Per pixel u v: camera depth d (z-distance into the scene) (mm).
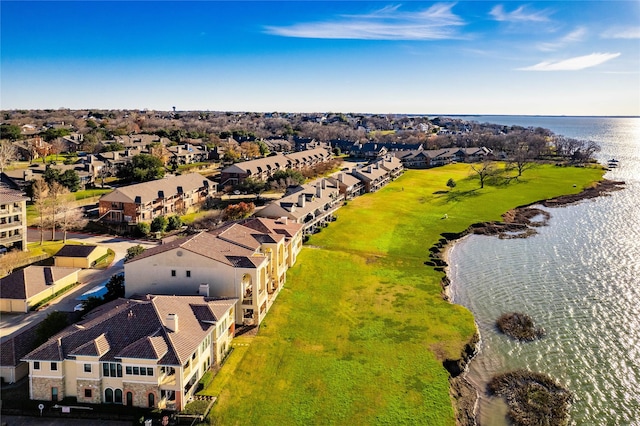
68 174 140375
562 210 143375
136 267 67625
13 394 50969
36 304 71375
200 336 53156
